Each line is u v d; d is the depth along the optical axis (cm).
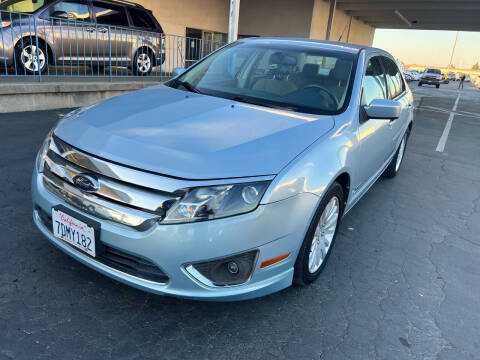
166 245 189
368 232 355
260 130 232
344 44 366
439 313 252
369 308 249
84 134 218
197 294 199
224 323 223
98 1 815
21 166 413
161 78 934
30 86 646
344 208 292
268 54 344
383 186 488
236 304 240
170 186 187
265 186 198
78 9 779
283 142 224
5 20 664
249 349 206
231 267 202
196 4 1612
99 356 191
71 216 206
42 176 230
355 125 285
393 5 2077
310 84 309
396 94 440
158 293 200
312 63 328
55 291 233
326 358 206
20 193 351
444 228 380
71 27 761
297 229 214
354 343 218
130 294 238
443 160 648
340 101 296
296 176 209
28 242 278
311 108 287
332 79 313
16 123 577
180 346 203
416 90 2692
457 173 578
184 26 1579
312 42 361
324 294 258
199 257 191
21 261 256
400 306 254
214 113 254
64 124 240
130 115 242
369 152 320
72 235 210
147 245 190
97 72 836
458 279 293
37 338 197
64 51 761
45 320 210
